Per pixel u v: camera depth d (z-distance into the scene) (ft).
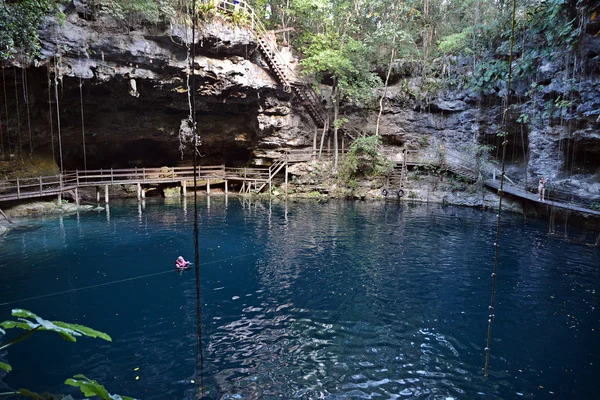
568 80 52.49
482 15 71.72
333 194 81.51
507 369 21.22
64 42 52.19
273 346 23.43
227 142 88.74
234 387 19.48
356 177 83.87
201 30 61.77
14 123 60.29
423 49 86.33
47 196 65.36
